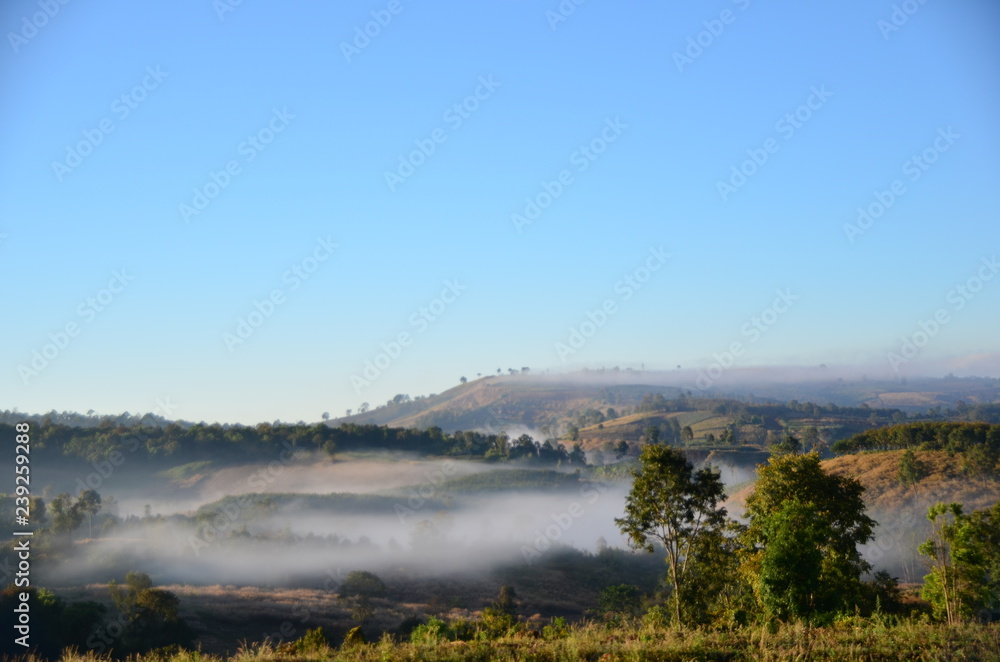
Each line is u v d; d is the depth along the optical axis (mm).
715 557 39250
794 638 16547
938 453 115125
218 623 65312
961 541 25359
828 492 36062
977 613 24625
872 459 121312
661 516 40406
